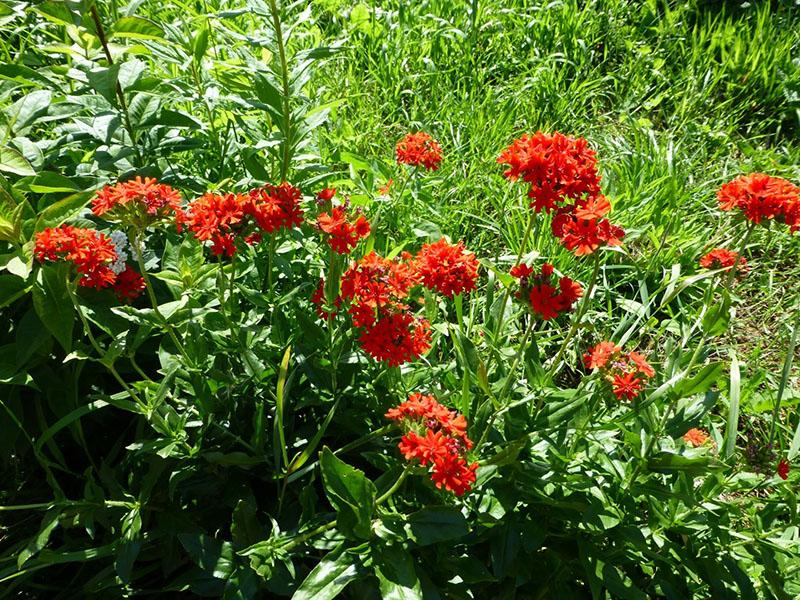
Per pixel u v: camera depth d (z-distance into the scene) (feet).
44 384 2.34
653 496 2.24
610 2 5.26
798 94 4.78
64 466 2.30
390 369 2.35
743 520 2.72
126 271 2.25
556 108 4.49
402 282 2.15
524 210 3.71
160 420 2.12
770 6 5.38
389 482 2.14
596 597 2.10
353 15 4.76
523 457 2.19
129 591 2.21
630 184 3.97
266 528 2.27
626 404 2.38
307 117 2.73
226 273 2.45
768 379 3.35
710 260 2.64
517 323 3.21
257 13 2.54
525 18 5.02
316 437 2.09
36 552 2.14
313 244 2.90
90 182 2.54
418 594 1.87
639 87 4.80
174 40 2.82
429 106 4.45
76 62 2.67
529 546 2.13
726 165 4.34
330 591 1.90
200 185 2.72
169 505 2.26
